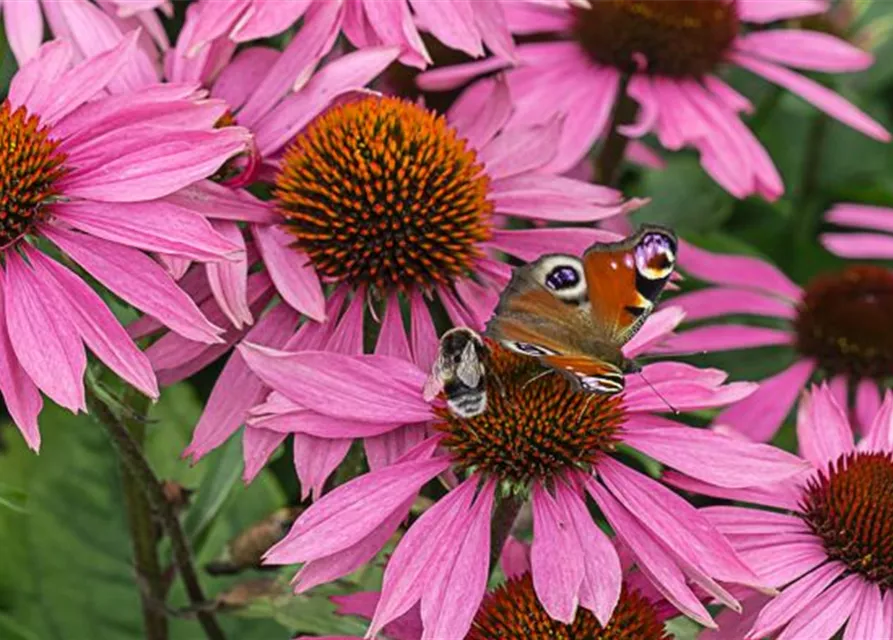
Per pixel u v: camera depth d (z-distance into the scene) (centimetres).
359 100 51
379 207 49
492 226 51
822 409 52
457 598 46
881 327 63
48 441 63
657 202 67
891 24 72
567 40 62
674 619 49
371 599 49
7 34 52
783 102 70
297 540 46
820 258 70
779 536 49
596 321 46
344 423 48
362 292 49
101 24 52
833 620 48
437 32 52
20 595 61
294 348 49
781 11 63
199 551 56
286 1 51
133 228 47
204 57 51
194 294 49
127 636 62
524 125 52
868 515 49
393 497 47
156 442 62
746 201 70
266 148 50
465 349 44
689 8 61
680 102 61
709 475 48
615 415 48
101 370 50
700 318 65
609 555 47
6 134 47
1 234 47
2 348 47
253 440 48
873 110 73
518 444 48
